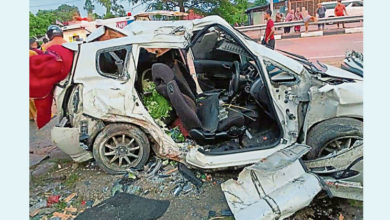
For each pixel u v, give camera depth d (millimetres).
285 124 2789
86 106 2824
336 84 2807
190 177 2869
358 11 9320
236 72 3402
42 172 3238
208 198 2639
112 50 2879
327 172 2541
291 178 2434
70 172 3189
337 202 2488
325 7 9734
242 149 2838
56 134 2883
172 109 3098
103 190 2820
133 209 2539
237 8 11672
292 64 2842
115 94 2814
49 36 4902
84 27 8398
